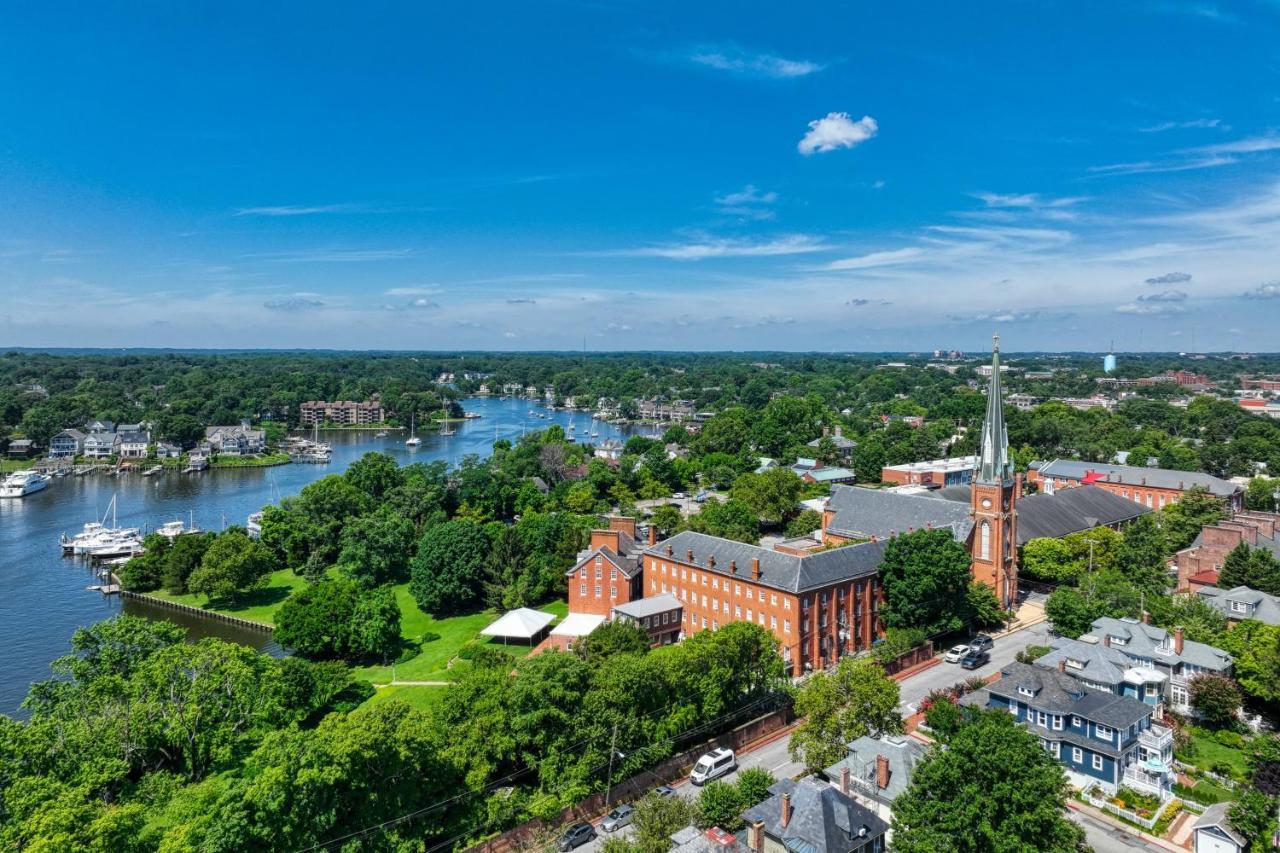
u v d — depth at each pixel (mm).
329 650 123062
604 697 75125
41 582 162000
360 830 61469
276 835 58219
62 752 69938
